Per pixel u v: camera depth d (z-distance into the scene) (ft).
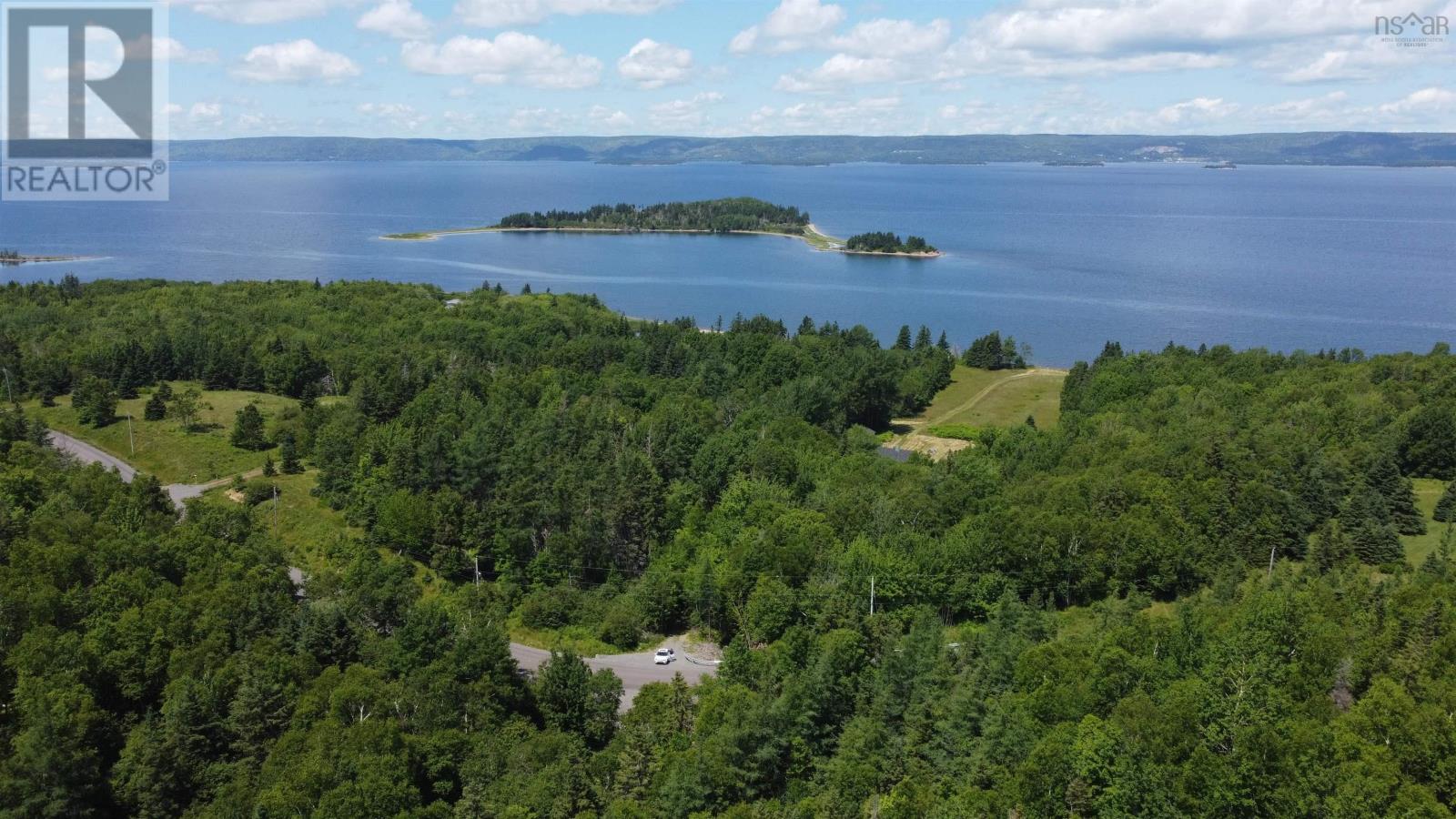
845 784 213.46
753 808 205.67
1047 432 509.76
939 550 317.42
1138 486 349.61
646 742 226.79
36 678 235.40
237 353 588.09
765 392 616.39
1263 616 228.84
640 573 366.84
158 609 269.44
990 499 366.84
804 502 390.21
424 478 385.09
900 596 305.94
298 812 202.80
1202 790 181.16
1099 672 220.64
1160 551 313.32
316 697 243.19
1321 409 455.63
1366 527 326.65
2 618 254.27
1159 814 180.65
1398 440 407.44
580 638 323.98
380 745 221.05
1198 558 321.52
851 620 283.18
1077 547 318.45
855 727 232.94
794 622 294.05
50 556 284.41
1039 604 309.22
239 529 356.18
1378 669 216.74
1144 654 234.38
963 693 229.45
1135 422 476.54
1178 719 195.21
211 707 240.73
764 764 223.51
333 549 368.89
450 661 262.88
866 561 311.68
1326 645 217.77
